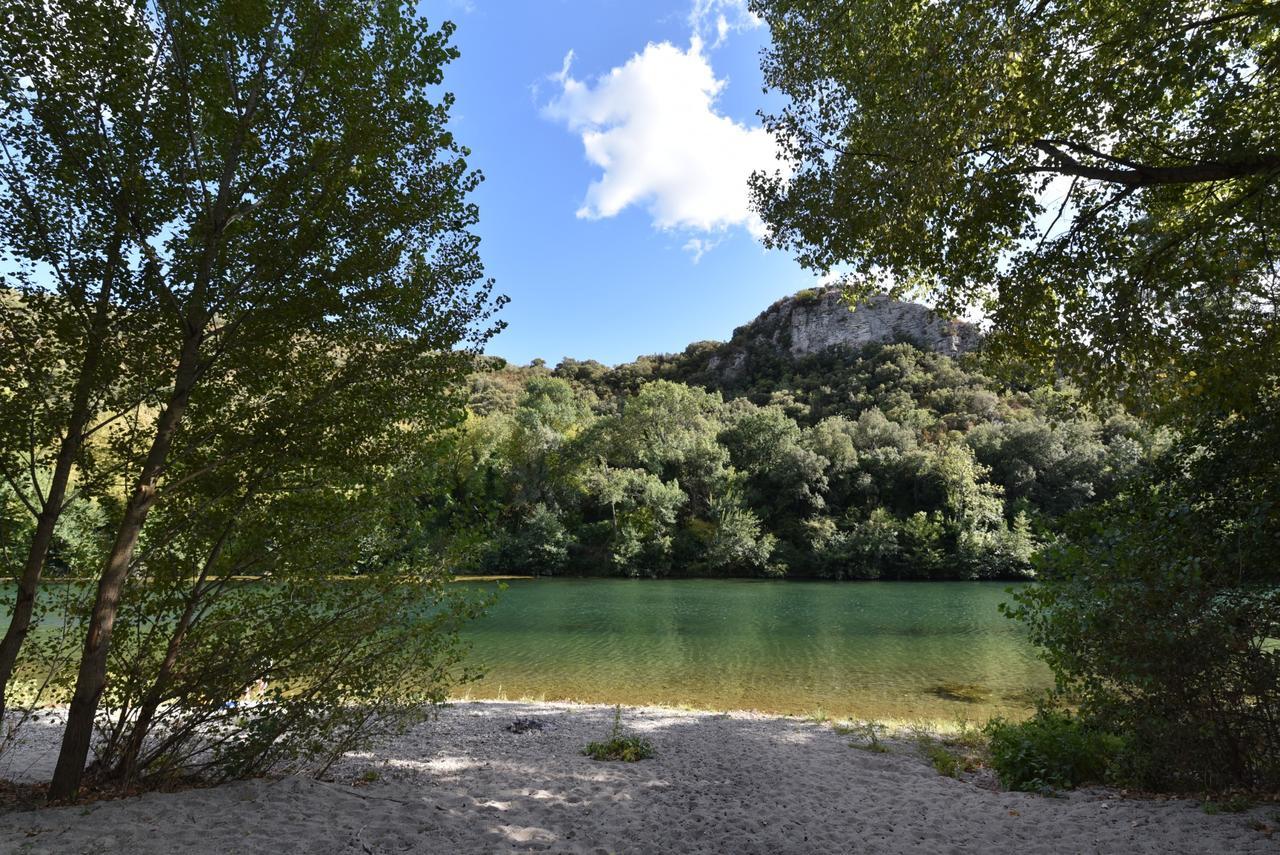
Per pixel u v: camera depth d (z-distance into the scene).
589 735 8.49
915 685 13.64
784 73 7.21
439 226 5.65
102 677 4.71
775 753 7.57
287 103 5.13
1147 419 6.39
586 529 48.97
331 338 5.45
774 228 7.65
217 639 5.34
